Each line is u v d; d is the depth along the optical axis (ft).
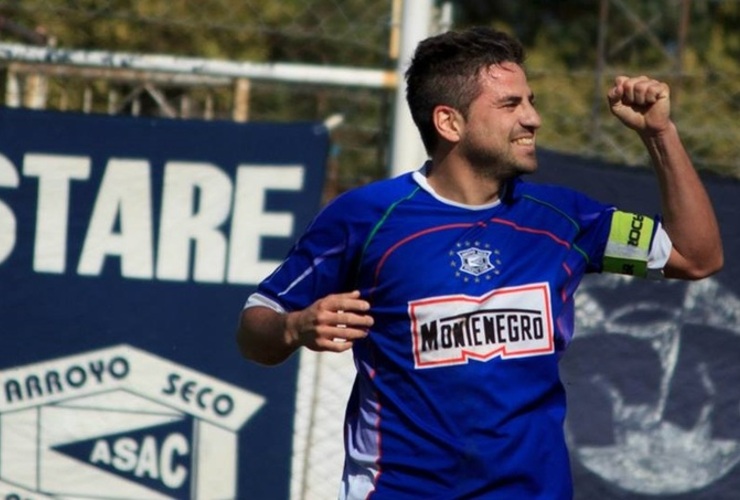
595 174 54.60
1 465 57.62
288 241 55.72
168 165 56.29
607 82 86.43
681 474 54.44
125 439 57.00
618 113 37.09
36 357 57.26
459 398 35.78
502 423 35.65
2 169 57.11
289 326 35.45
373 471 36.63
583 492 54.80
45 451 57.41
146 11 89.30
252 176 55.83
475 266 35.88
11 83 65.21
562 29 114.73
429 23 55.67
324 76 56.34
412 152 55.67
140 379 56.75
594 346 54.80
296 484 56.29
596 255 37.37
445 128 36.52
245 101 63.67
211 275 56.18
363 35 92.58
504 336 35.81
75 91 71.31
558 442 36.35
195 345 56.29
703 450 54.34
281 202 55.77
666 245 36.99
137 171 56.49
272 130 55.67
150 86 66.49
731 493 53.98
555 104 86.28
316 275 37.14
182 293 56.29
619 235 37.06
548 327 35.99
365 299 36.70
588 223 37.06
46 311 57.11
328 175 66.80
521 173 36.45
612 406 54.65
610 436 54.65
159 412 56.70
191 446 56.59
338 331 34.60
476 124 36.14
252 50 92.79
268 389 56.24
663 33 111.96
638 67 110.11
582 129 84.28
